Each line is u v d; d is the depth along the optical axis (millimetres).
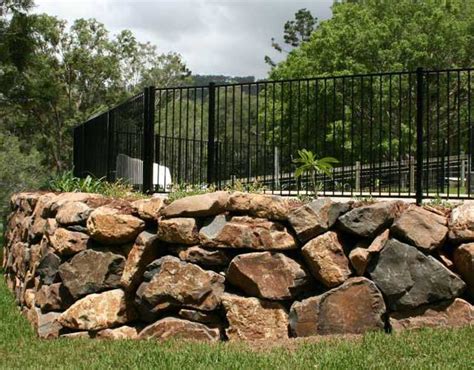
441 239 4305
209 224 4695
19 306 6973
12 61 16750
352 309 4293
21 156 36125
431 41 26250
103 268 4980
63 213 5457
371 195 5633
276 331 4391
